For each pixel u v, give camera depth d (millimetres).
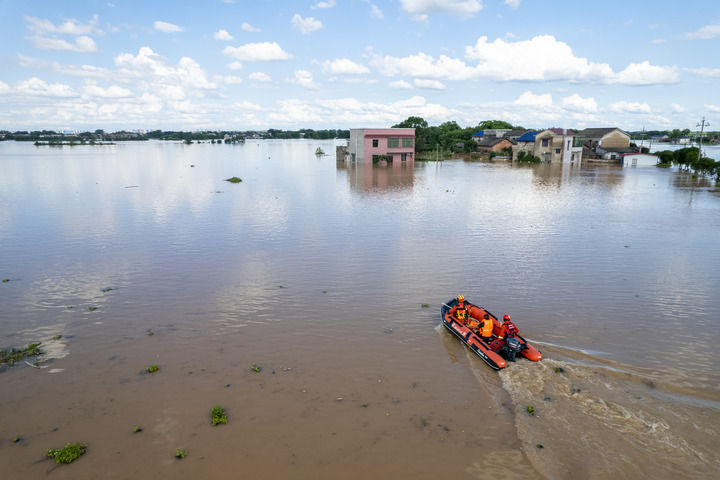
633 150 91438
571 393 12586
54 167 77438
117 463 10227
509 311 17812
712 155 102500
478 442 10898
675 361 14102
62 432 11234
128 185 53969
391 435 11148
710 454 10242
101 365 14188
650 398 12281
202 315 17672
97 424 11531
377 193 48406
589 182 57875
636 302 18594
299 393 12781
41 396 12641
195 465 10195
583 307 18125
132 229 31250
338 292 19891
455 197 45719
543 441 10875
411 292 19875
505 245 27109
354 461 10320
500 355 14562
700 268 22734
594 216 35688
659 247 26516
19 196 45125
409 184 56375
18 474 9891
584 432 11094
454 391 12914
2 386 13086
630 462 10109
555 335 15820
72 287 20484
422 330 16484
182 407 12188
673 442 10633
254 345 15398
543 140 88875
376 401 12453
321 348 15211
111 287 20500
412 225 32625
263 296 19469
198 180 59438
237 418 11734
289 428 11383
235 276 21875
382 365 14211
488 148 107375
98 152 131875
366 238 28906
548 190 50688
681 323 16703
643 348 14898
